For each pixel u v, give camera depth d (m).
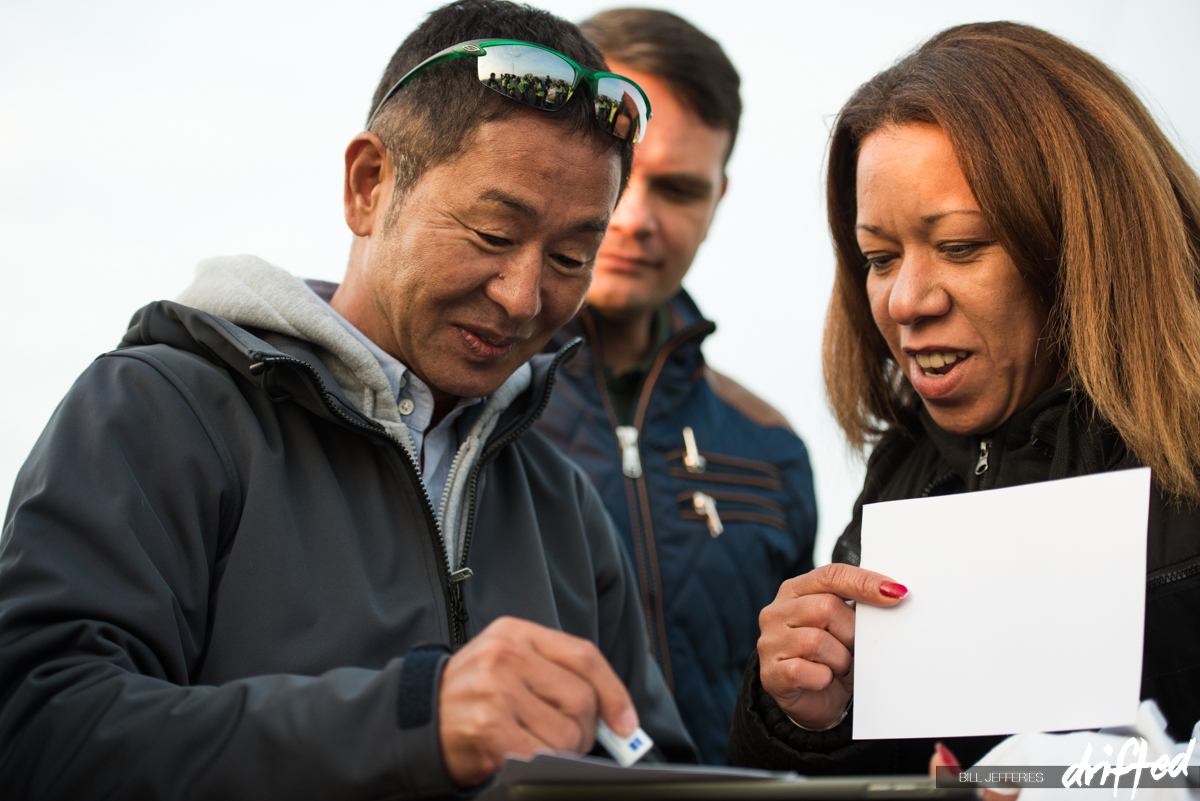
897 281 1.47
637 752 1.01
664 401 2.47
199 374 1.41
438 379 1.49
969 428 1.51
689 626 2.23
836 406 1.84
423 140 1.42
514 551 1.59
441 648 1.09
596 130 1.41
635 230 2.39
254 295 1.49
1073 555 1.19
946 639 1.23
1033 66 1.47
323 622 1.33
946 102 1.43
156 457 1.31
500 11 1.53
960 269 1.44
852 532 1.76
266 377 1.41
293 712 1.05
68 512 1.22
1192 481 1.31
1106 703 1.10
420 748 0.99
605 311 2.45
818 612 1.38
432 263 1.41
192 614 1.28
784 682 1.39
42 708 1.09
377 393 1.51
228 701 1.08
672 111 2.41
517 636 1.03
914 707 1.22
